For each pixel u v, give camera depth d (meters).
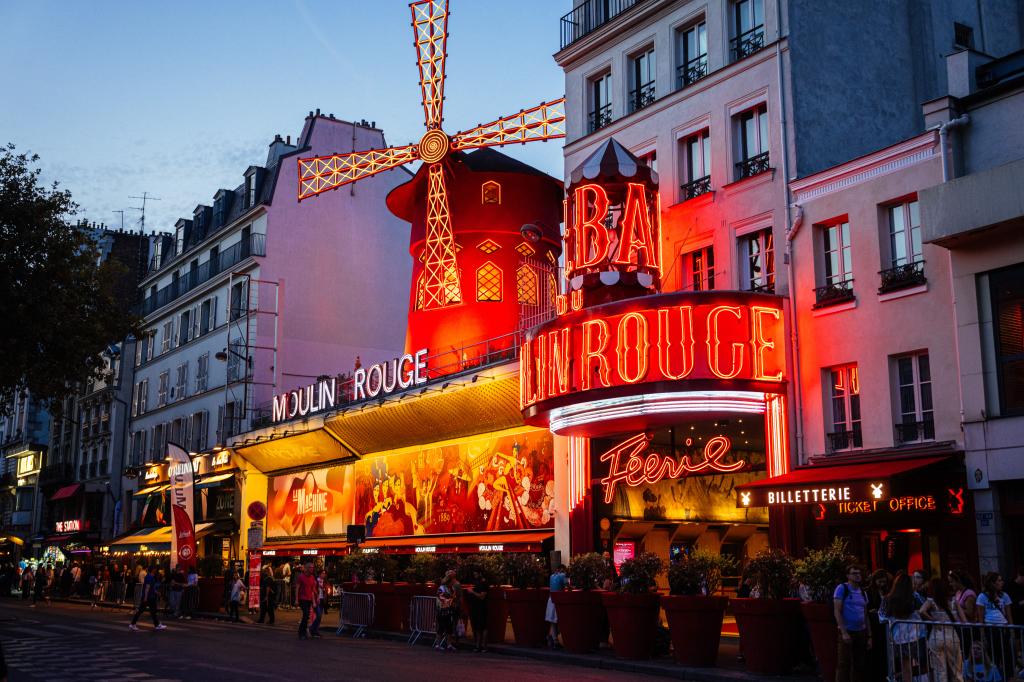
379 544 26.19
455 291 25.58
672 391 15.59
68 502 48.81
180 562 26.16
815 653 11.04
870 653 10.51
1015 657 8.60
